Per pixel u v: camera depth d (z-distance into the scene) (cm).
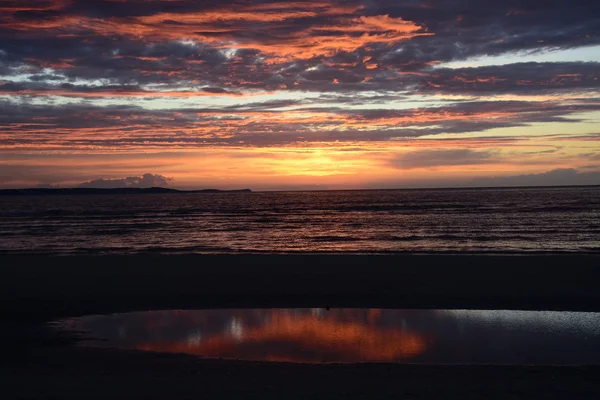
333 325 1246
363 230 4606
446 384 723
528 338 1109
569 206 8131
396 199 13750
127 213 8131
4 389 677
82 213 8169
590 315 1316
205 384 712
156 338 1131
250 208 9912
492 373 801
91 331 1195
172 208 10206
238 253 2847
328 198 17088
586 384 727
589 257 2297
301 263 2197
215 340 1115
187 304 1490
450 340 1098
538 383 732
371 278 1828
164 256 2503
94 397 636
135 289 1681
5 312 1395
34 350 1014
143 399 632
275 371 813
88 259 2395
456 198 13412
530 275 1842
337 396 654
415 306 1445
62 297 1570
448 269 1989
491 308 1405
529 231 4181
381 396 655
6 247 3366
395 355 991
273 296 1577
